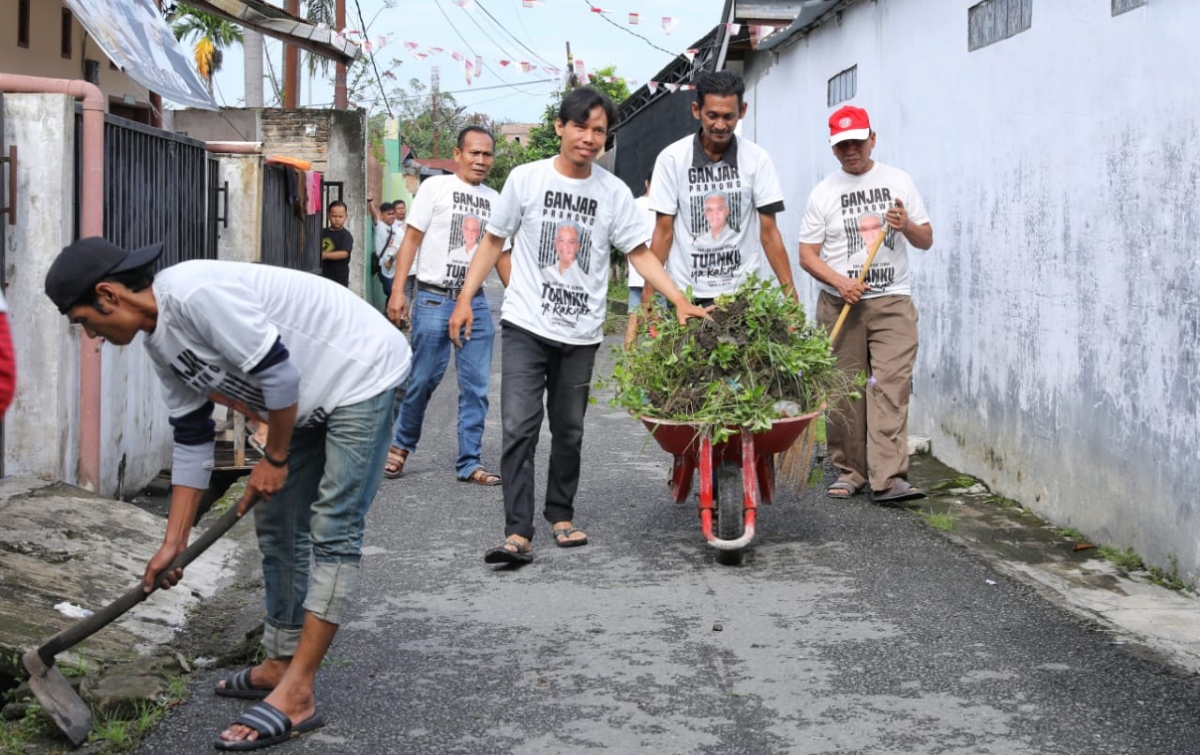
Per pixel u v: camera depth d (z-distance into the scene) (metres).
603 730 4.07
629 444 9.53
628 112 24.66
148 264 3.58
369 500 4.05
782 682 4.49
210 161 9.71
